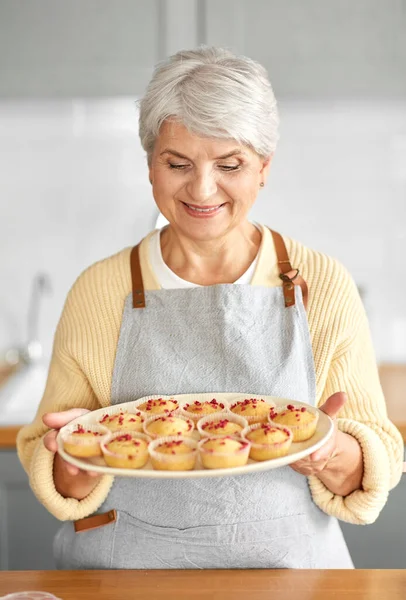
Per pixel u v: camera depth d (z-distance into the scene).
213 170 1.21
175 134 1.19
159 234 1.45
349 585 1.15
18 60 2.50
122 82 2.51
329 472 1.27
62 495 1.32
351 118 2.87
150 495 1.31
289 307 1.34
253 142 1.19
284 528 1.29
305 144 2.90
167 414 1.25
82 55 2.50
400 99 2.59
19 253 3.01
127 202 2.98
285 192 2.95
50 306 3.04
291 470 1.31
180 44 2.47
